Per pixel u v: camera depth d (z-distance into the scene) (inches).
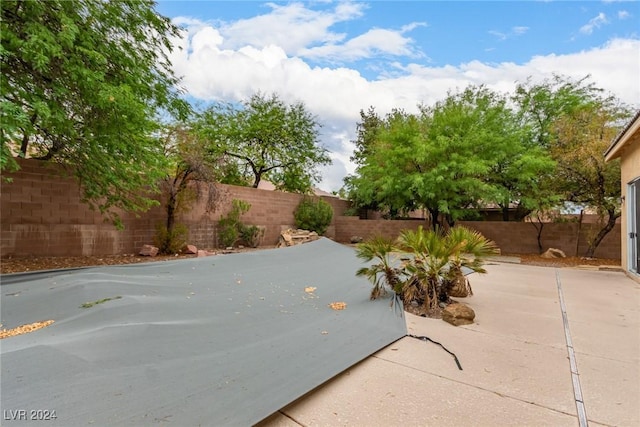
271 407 81.3
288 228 571.8
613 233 426.6
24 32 196.4
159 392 82.2
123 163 290.5
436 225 461.7
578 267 354.3
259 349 114.5
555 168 398.6
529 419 84.0
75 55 213.2
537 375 107.7
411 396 94.4
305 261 297.9
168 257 350.3
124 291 171.3
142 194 363.9
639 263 285.4
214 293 189.5
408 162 453.1
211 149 507.2
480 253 188.4
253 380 92.9
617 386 100.7
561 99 452.8
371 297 189.8
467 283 205.3
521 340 138.8
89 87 217.8
